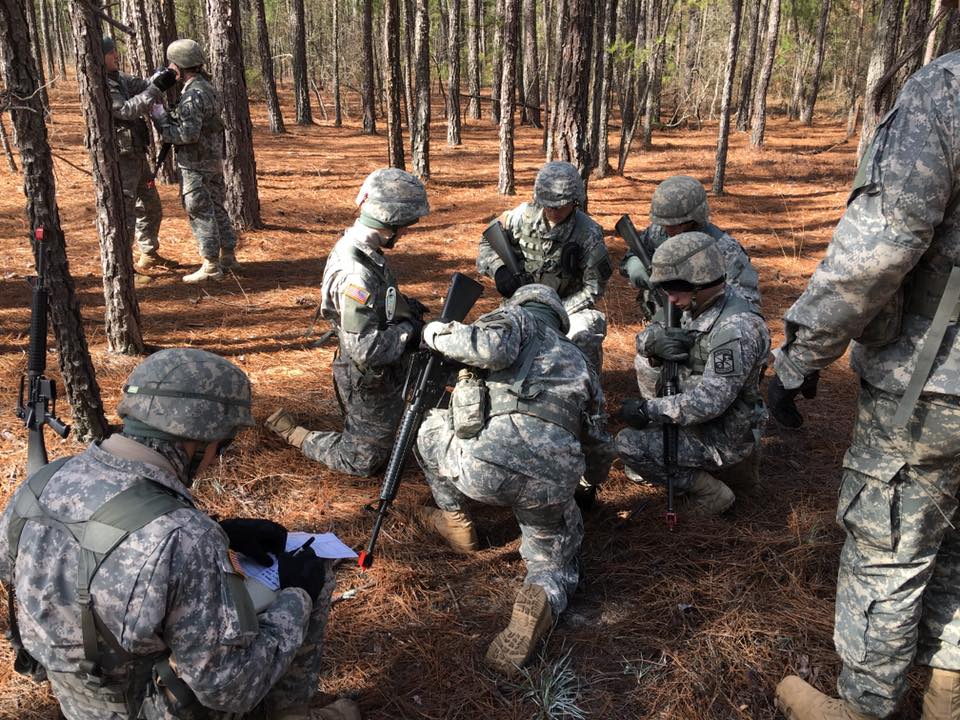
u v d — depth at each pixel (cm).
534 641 296
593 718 277
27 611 182
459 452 318
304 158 1711
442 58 3431
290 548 250
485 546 374
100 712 192
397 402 402
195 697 192
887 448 230
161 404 193
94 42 490
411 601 332
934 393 218
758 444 404
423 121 1473
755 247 1046
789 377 238
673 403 364
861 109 2844
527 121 2714
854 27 3044
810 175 1717
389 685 288
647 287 449
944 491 228
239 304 703
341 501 402
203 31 2867
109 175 519
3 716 264
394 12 1272
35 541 182
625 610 332
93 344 577
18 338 581
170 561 178
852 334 220
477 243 995
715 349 360
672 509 369
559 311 343
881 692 243
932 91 203
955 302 211
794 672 296
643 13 2042
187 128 698
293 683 238
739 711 280
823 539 374
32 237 385
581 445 349
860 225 210
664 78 2088
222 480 407
